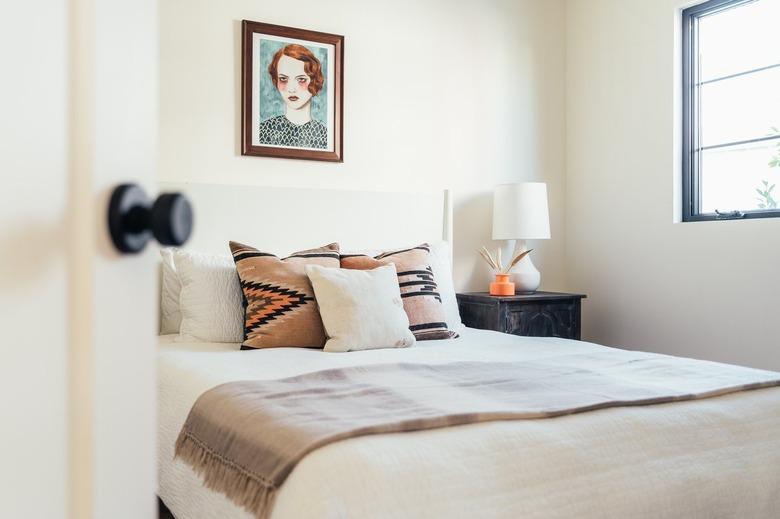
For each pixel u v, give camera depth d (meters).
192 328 2.89
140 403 0.46
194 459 1.82
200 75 3.40
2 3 0.35
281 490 1.38
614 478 1.51
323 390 1.87
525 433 1.53
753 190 3.53
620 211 4.15
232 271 3.00
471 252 4.20
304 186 3.66
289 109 3.59
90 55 0.40
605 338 4.26
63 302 0.39
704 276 3.66
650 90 3.95
